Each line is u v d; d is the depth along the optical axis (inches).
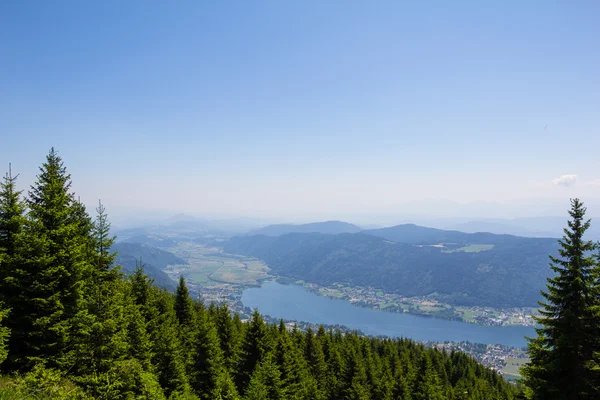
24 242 894.4
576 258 896.3
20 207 932.0
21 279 872.9
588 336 885.2
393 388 2249.0
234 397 1408.7
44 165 1050.1
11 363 837.2
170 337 1475.1
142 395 984.9
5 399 615.5
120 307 933.2
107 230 1310.3
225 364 1865.2
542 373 932.0
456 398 2979.8
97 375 811.4
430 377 2287.2
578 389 869.2
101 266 1262.3
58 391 711.1
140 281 1647.4
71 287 936.3
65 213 997.2
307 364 2349.9
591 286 896.9
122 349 900.6
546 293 951.6
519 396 991.0
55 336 880.9
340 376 2313.0
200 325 1753.2
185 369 1571.1
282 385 1732.3
